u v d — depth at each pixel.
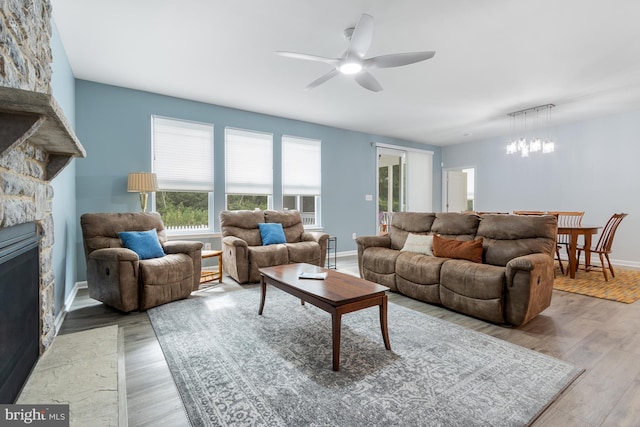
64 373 1.60
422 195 7.56
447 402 1.53
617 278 4.09
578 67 3.36
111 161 3.87
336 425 1.37
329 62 2.61
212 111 4.60
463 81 3.75
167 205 4.68
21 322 1.47
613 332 2.41
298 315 2.73
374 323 2.57
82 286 3.69
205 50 3.00
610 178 5.20
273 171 5.23
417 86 3.90
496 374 1.79
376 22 2.53
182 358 1.96
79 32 2.68
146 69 3.42
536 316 2.74
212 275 4.02
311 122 5.64
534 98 4.33
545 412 1.47
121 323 2.54
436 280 2.98
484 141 7.07
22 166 1.51
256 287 3.63
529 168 6.27
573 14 2.40
